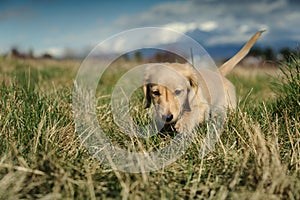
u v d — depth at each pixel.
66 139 0.71
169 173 0.63
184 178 0.61
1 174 0.58
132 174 0.60
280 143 0.71
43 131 0.68
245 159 0.61
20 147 0.63
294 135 0.72
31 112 0.75
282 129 0.75
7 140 0.66
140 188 0.57
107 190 0.57
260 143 0.64
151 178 0.60
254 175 0.59
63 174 0.58
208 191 0.58
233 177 0.59
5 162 0.60
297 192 0.56
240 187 0.58
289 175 0.61
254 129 0.70
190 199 0.55
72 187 0.55
